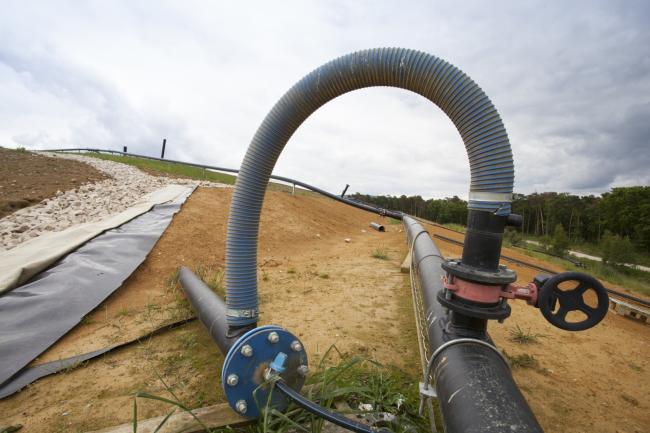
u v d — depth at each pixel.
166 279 5.36
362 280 5.74
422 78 1.88
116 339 3.53
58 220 7.00
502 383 1.53
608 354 3.83
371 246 9.52
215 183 13.61
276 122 2.19
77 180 10.55
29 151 15.45
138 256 5.70
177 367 3.03
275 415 2.04
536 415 2.68
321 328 3.87
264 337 1.99
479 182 1.76
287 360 2.06
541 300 1.71
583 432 2.53
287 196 13.59
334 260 7.36
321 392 2.23
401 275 6.11
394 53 1.93
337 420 1.74
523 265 8.70
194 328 3.76
